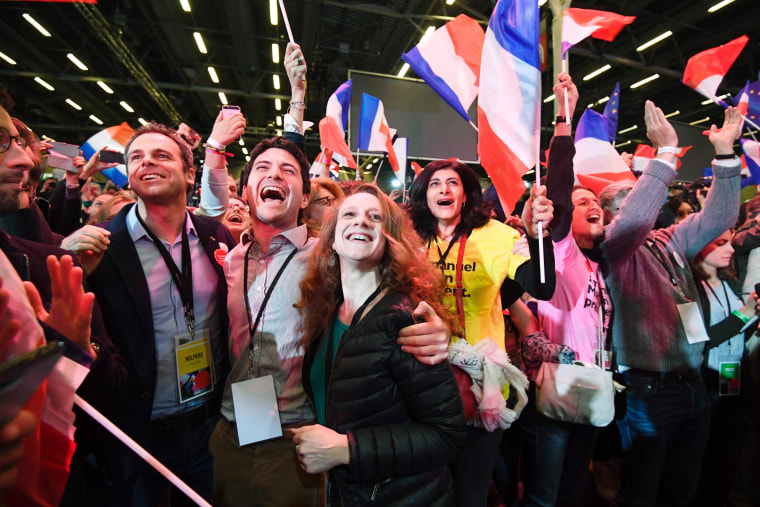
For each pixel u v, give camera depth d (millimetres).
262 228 1401
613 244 1688
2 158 879
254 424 1227
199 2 7207
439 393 987
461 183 1610
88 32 8719
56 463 673
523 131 1230
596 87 10156
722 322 1902
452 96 1770
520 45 1239
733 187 1738
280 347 1286
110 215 2680
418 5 6812
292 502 1234
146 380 1275
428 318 1010
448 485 1060
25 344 630
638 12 6711
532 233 1238
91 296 812
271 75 10766
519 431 1863
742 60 7898
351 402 1000
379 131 3443
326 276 1185
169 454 1320
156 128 1389
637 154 3465
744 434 1926
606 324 1684
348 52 8953
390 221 1117
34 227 1487
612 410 1501
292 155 1419
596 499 2057
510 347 1829
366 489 982
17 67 9898
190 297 1381
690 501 1739
